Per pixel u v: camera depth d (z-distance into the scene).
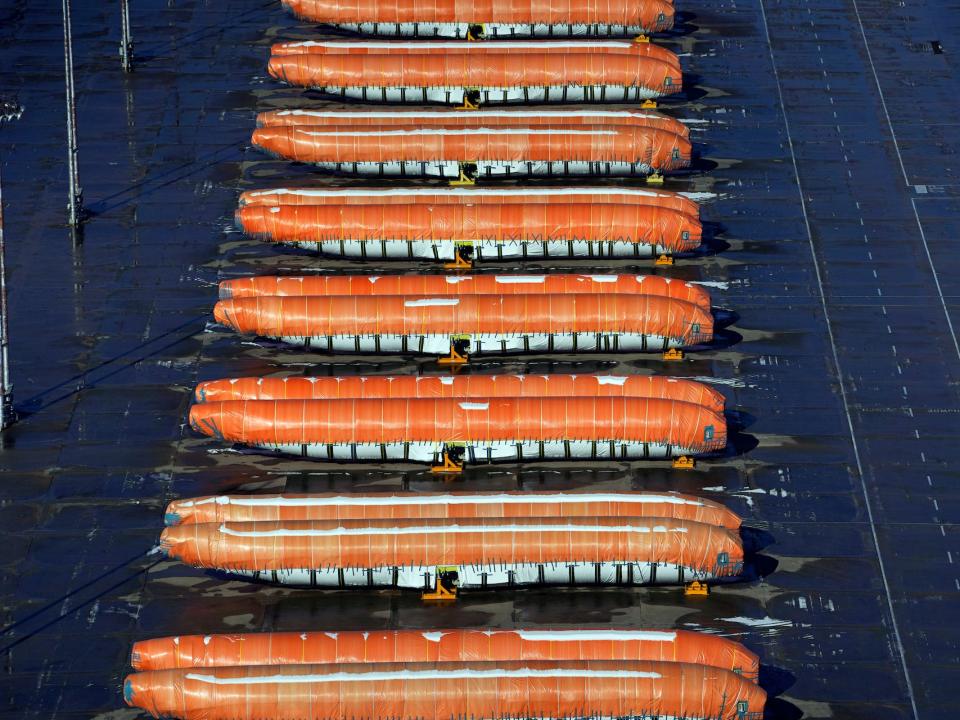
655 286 87.50
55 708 66.12
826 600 72.06
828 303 91.25
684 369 86.00
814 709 66.69
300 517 72.69
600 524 71.25
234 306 85.38
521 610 70.88
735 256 94.75
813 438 81.62
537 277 87.56
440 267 93.12
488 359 86.12
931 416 83.25
